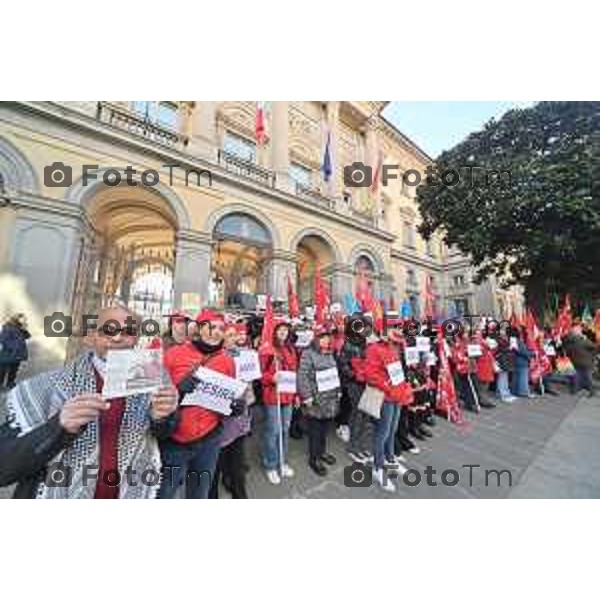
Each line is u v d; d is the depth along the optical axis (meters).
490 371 8.21
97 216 12.41
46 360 8.45
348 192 20.28
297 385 4.51
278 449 4.23
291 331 5.24
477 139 16.06
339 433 5.88
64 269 8.97
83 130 9.86
